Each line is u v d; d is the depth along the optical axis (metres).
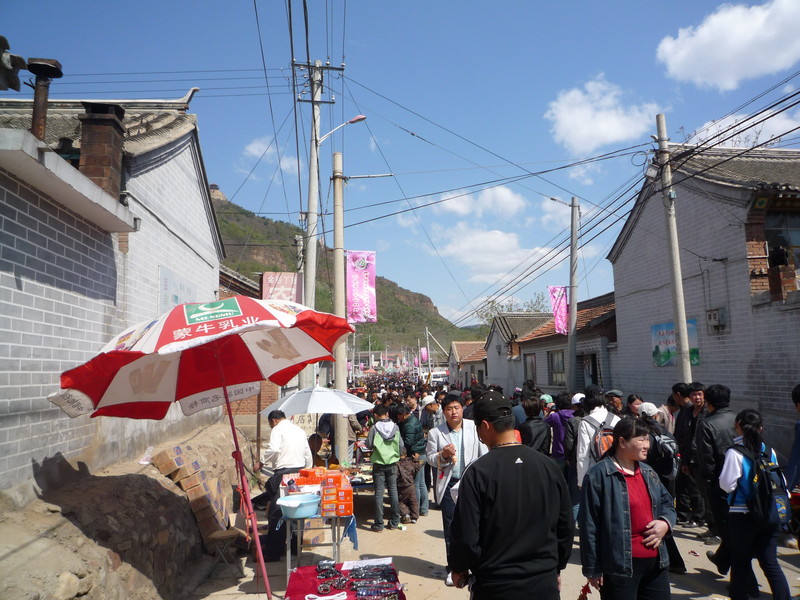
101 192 5.12
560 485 2.96
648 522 3.43
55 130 8.62
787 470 4.53
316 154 13.64
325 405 7.39
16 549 3.48
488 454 2.99
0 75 4.04
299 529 5.82
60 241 4.99
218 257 12.32
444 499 5.38
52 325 4.81
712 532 6.59
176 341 3.70
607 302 20.89
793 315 9.93
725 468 4.48
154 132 8.46
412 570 5.93
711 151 15.11
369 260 11.51
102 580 3.83
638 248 15.21
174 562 5.22
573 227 15.55
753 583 4.36
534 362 24.48
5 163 4.00
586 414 6.01
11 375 4.15
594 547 3.46
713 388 5.69
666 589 3.46
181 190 9.18
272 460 6.70
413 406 11.00
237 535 6.06
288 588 3.74
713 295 12.02
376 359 118.44
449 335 149.88
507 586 2.72
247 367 5.54
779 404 10.19
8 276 4.15
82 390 4.19
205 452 8.02
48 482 4.59
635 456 3.47
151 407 5.09
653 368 14.47
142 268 7.25
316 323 4.45
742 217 11.12
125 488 5.23
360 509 8.71
